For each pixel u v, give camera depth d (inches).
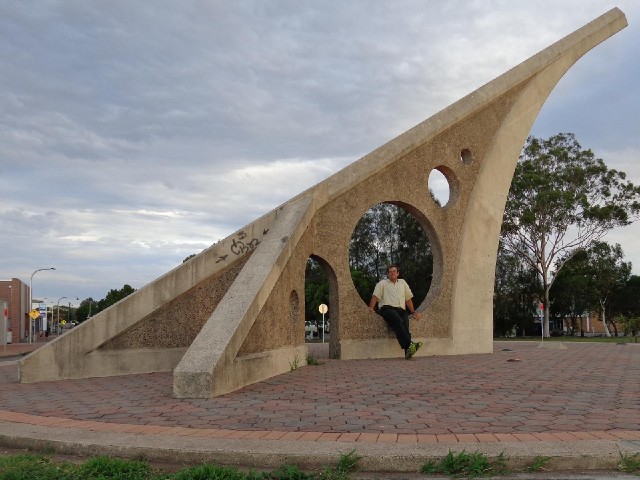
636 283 2434.8
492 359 497.7
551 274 1920.5
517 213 1733.5
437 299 558.3
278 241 410.9
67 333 384.8
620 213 1699.1
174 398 272.1
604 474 159.3
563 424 205.5
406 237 1633.9
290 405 249.0
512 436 184.2
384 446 173.0
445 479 158.4
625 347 784.3
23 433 197.5
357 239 1724.9
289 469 159.2
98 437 189.8
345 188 497.0
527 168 1745.8
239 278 366.3
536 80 633.6
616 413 226.1
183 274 427.5
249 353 331.9
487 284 590.9
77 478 154.9
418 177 551.2
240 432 193.8
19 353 1290.6
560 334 2554.1
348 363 453.7
